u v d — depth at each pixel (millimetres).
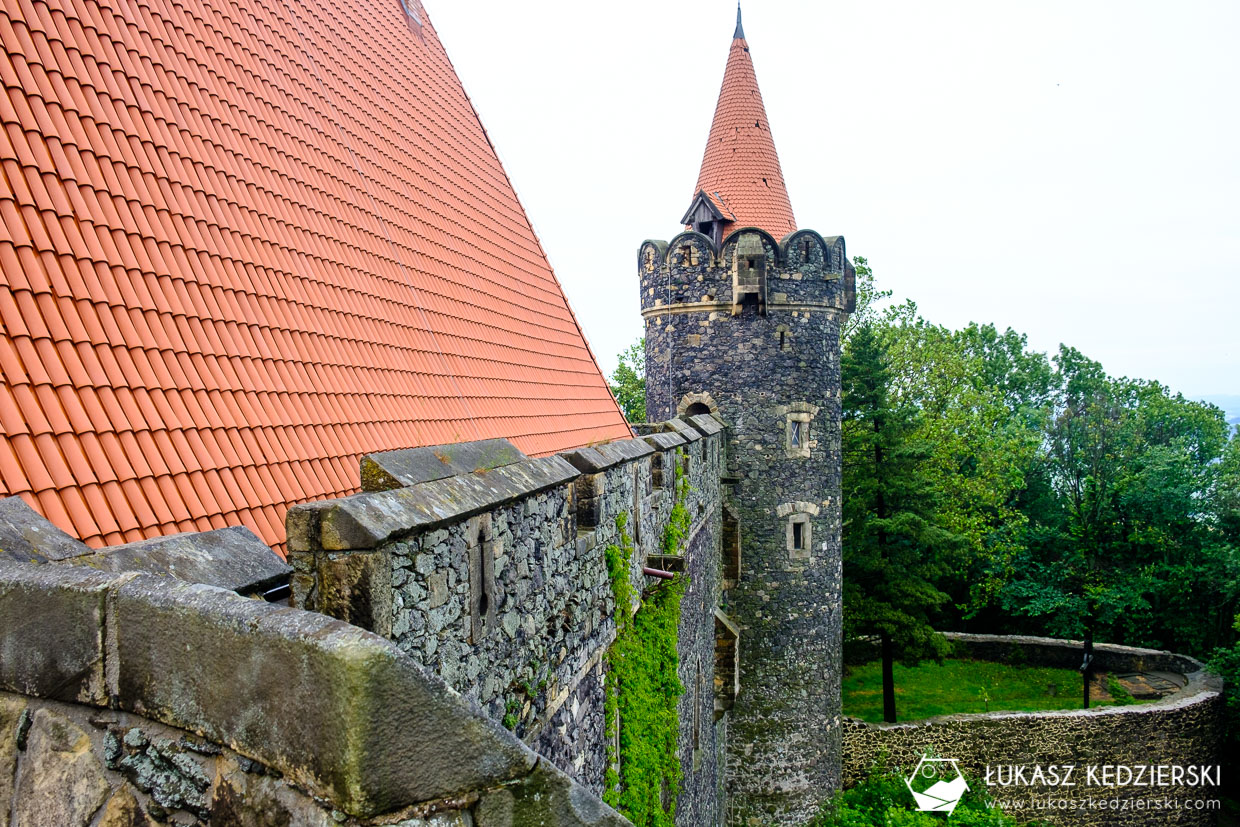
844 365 25094
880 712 26062
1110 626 32844
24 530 2873
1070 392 43312
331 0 10125
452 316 8898
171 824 2295
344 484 5559
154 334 4855
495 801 2238
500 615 4707
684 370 19297
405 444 6539
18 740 2531
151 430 4422
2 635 2531
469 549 4266
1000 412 35094
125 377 4477
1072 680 28969
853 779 23031
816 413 19344
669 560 9484
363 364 6730
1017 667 30453
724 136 20391
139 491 4129
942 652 24156
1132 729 23781
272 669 2096
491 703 4559
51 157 4871
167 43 6582
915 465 25797
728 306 18969
